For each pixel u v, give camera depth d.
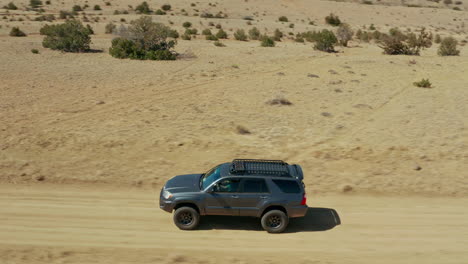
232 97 27.03
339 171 15.38
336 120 22.23
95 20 68.62
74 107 23.31
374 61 43.56
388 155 16.94
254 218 11.91
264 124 21.22
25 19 66.00
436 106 25.53
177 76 33.22
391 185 14.28
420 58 47.00
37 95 25.80
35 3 85.06
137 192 13.41
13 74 31.39
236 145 17.92
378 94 28.92
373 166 15.84
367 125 21.33
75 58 39.72
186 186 11.21
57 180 13.98
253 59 42.62
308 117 22.77
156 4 92.94
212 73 34.78
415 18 99.00
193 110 23.53
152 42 43.31
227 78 33.09
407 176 14.99
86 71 33.97
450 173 15.27
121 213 11.85
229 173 11.05
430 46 56.22
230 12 91.19
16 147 16.77
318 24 86.44
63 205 12.20
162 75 33.41
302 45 56.28
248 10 94.12
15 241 10.06
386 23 92.38
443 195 13.63
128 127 19.88
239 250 10.02
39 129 19.16
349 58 45.38
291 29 72.94
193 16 83.25
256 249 10.09
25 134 18.34
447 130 20.31
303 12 97.12
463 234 11.09
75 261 9.23
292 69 38.16
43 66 35.06
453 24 95.88
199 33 63.19
